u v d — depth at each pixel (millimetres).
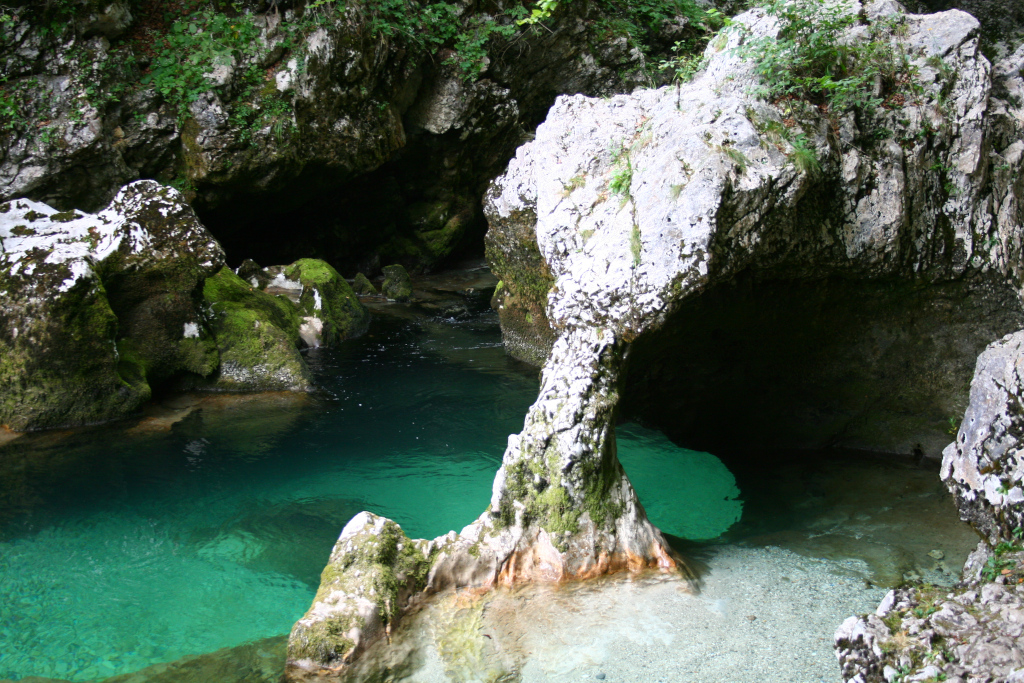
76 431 6625
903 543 4387
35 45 9062
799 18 4375
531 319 8461
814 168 3975
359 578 3529
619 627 3543
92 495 5383
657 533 4082
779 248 4363
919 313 5145
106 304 6766
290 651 3316
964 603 3211
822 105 4332
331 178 11508
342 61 10641
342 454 6133
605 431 4008
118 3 9672
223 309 7973
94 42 9484
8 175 9070
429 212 14422
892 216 4402
